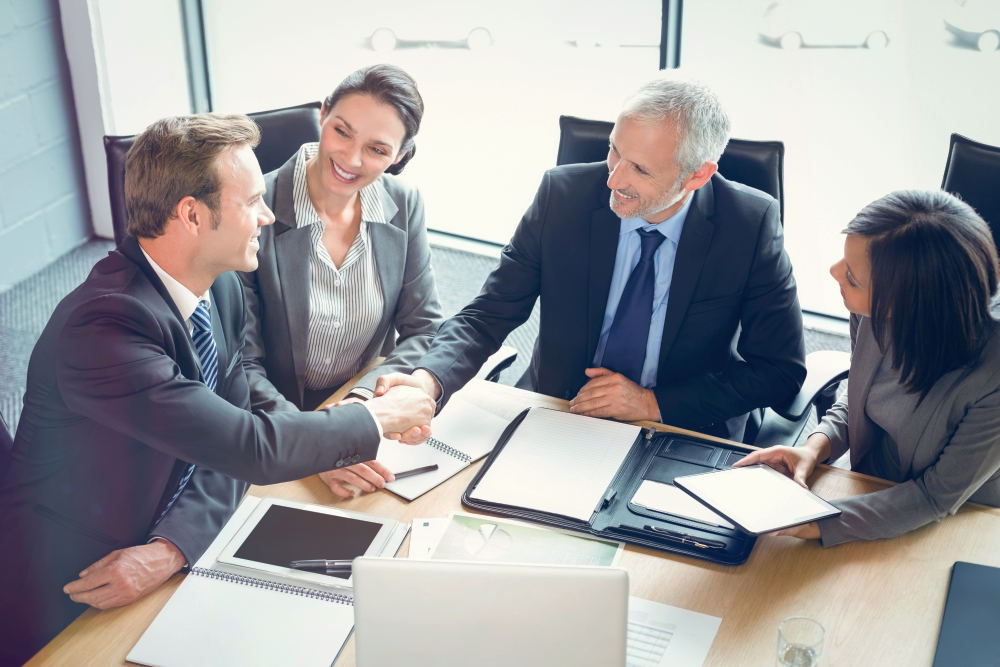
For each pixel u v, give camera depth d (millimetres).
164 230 1611
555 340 2250
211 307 1820
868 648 1417
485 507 1688
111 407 1561
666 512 1677
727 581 1539
